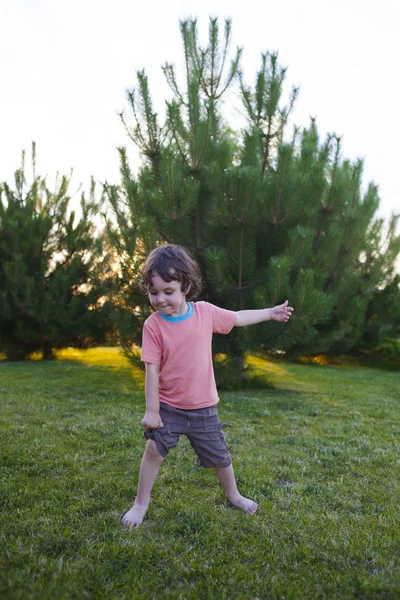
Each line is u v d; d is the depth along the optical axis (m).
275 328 5.75
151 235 5.62
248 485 2.73
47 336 9.63
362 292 9.90
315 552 1.96
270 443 3.68
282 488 2.71
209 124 6.05
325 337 7.80
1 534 2.00
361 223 7.84
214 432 2.28
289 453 3.40
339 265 7.81
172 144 5.84
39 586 1.64
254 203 5.75
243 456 3.29
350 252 7.82
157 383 2.20
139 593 1.66
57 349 10.49
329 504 2.51
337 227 6.88
